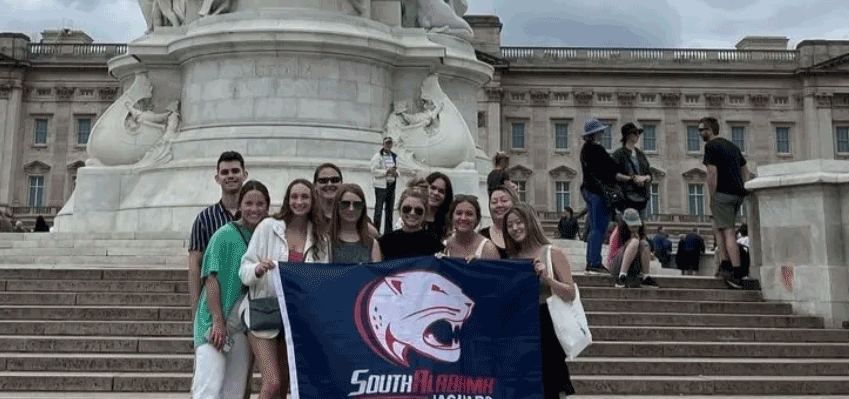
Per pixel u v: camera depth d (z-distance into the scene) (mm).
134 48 14422
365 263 4188
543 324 4277
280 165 13336
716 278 9336
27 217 53250
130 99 14539
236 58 13977
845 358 7227
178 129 14344
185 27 14805
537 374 4133
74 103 54844
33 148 54406
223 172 4582
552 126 55438
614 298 8625
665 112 55969
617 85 55938
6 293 8070
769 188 8750
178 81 14703
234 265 4199
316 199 4352
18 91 54344
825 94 55844
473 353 4129
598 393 6211
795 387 6336
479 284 4215
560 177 54938
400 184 13641
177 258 11031
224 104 13922
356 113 14117
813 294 8211
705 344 7199
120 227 13508
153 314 7602
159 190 13523
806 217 8398
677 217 53375
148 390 6004
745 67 56188
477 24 55531
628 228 9141
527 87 55438
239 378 4180
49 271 8805
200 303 4188
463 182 14172
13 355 6480
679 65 55875
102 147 14188
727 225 8867
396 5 15461
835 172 8328
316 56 13961
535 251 4391
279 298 4023
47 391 5961
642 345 7098
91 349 6789
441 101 14867
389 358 4043
